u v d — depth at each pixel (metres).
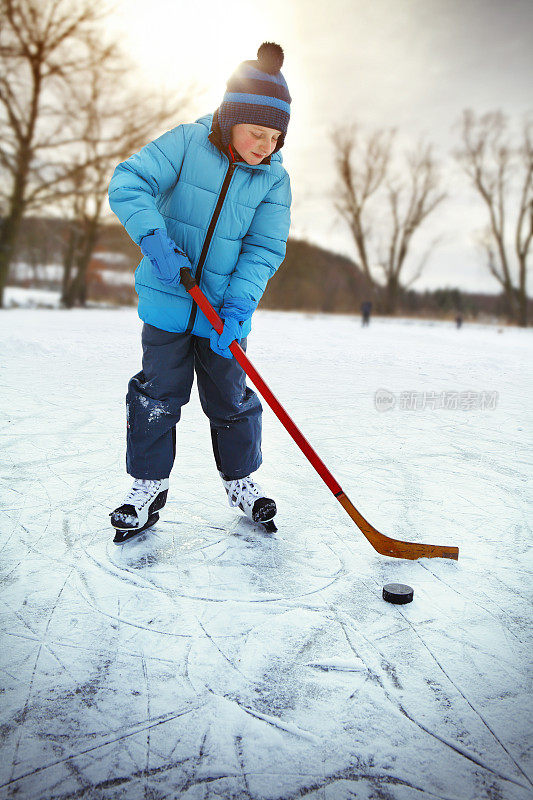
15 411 3.87
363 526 1.94
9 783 1.07
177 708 1.26
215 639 1.52
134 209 1.81
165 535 2.13
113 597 1.70
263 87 1.79
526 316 30.52
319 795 1.07
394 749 1.17
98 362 6.07
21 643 1.47
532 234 29.80
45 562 1.90
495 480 2.84
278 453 3.19
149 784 1.08
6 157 19.39
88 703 1.27
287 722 1.24
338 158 32.12
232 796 1.06
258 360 7.02
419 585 1.83
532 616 1.66
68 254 23.16
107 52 19.05
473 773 1.12
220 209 1.93
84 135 19.94
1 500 2.39
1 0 17.64
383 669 1.41
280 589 1.78
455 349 9.48
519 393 5.39
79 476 2.69
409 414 4.29
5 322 10.00
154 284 1.95
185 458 3.04
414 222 32.78
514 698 1.33
